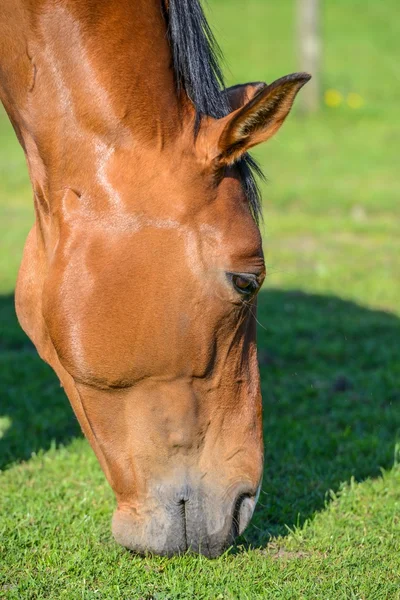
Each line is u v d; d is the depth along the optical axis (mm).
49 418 7910
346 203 17219
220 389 4625
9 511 6004
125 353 4453
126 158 4461
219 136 4328
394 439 7430
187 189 4383
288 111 4277
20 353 9852
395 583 5074
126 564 5199
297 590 4977
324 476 6660
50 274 4551
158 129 4453
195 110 4535
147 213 4387
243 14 44312
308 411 8172
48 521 5848
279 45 37375
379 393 8570
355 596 4910
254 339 4777
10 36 4656
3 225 15766
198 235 4379
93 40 4520
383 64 35125
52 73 4574
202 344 4457
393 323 10734
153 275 4371
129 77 4504
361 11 45750
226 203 4434
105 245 4418
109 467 4766
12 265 13109
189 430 4594
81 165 4516
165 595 4910
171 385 4531
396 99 29391
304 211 17094
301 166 20859
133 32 4543
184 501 4656
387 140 23781
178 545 4711
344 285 12359
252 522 5895
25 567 5262
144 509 4703
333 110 27047
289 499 6258
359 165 20906
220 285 4406
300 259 13656
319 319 10867
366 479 6582
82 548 5441
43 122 4613
